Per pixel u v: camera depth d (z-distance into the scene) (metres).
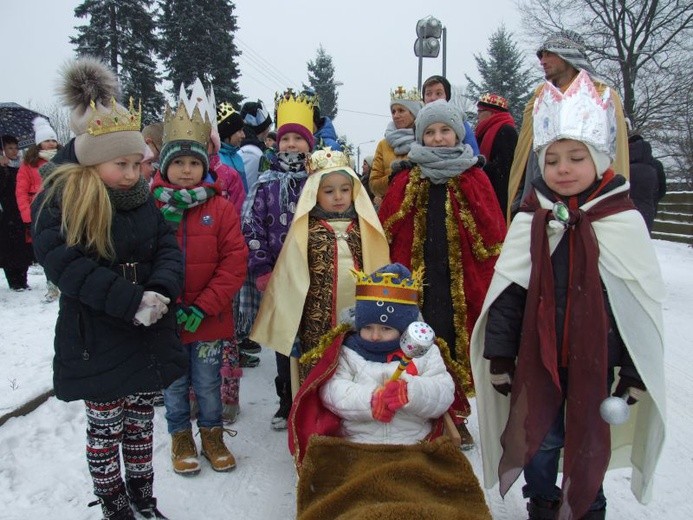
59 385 2.40
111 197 2.45
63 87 2.47
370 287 2.58
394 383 2.36
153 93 22.48
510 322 2.42
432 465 2.26
